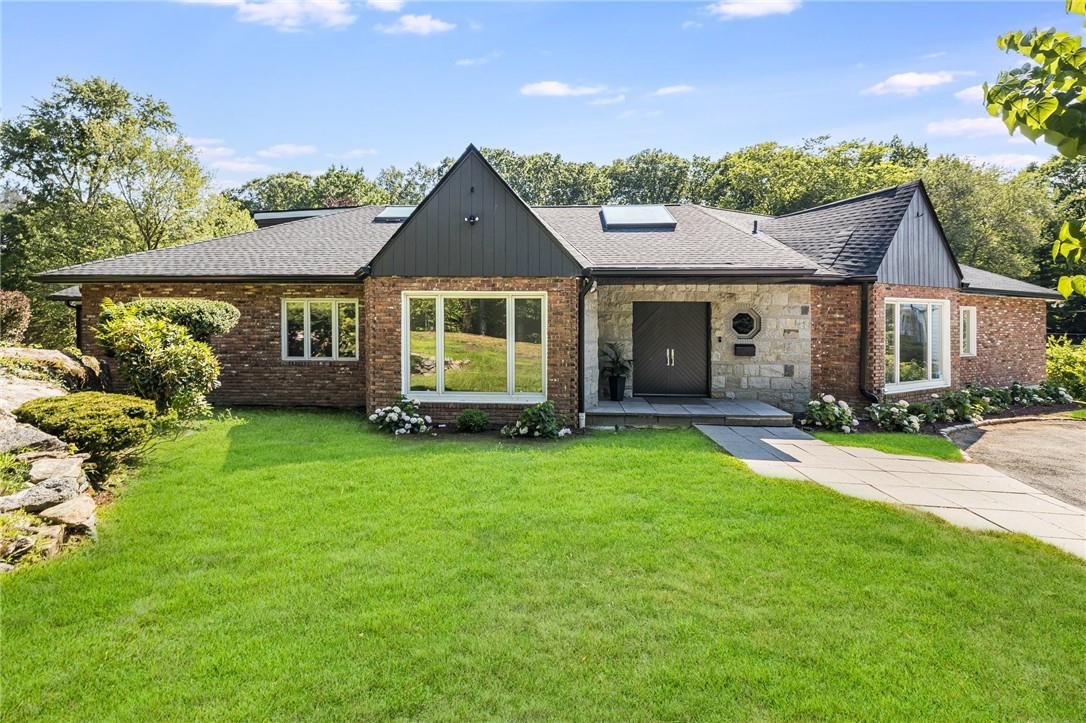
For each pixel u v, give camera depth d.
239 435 9.43
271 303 13.06
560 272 10.44
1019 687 3.16
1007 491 6.86
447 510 5.84
